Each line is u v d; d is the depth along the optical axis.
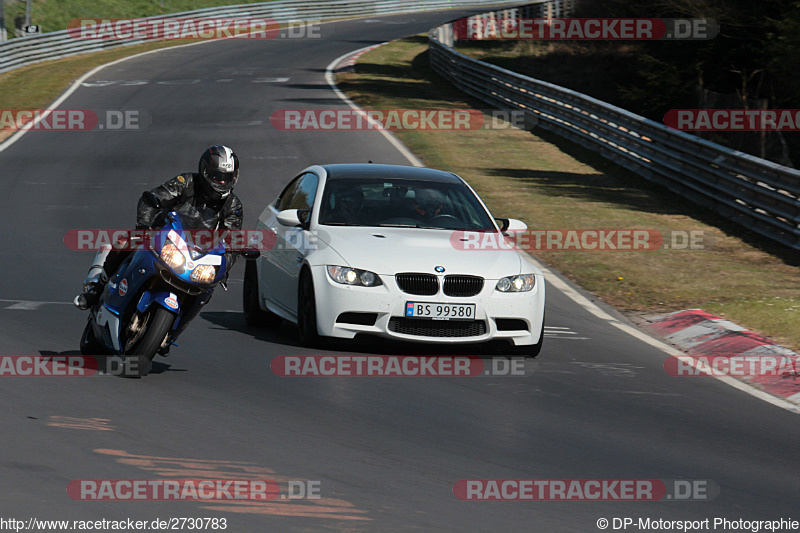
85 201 59.47
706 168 62.38
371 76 137.50
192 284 24.69
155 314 25.05
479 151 84.12
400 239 30.55
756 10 96.50
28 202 58.53
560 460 20.66
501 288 29.59
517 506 17.67
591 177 73.69
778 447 22.88
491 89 112.94
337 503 17.19
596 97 126.94
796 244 51.75
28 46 142.12
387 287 28.92
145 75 134.50
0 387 23.50
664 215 60.34
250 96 115.31
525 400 25.47
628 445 22.11
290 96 116.12
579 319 36.81
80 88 120.00
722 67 103.50
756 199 56.53
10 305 33.78
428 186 34.00
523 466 20.06
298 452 20.00
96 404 22.58
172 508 16.47
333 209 32.09
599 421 23.97
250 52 168.62
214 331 32.09
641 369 30.03
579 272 45.09
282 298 31.83
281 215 31.64
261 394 24.47
